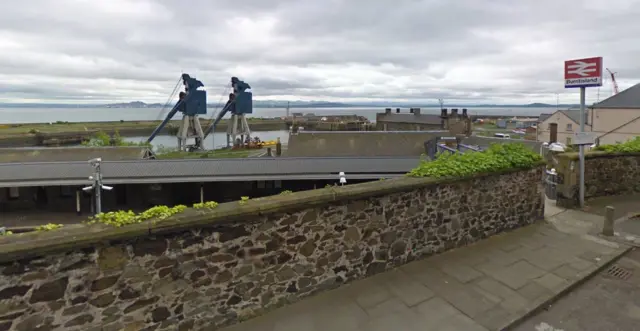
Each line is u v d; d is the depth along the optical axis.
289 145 30.03
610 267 5.93
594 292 5.16
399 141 29.33
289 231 4.64
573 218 8.22
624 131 33.66
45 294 3.34
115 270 3.64
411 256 5.91
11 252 3.12
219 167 23.25
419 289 5.11
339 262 5.12
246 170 23.06
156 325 3.89
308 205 4.71
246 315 4.43
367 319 4.44
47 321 3.37
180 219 3.87
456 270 5.68
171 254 3.91
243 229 4.31
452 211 6.37
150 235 3.76
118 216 3.74
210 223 4.06
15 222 20.97
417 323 4.36
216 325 4.24
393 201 5.58
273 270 4.57
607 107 35.03
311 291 4.91
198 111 59.81
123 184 22.88
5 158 25.77
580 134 8.68
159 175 22.36
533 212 7.85
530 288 5.14
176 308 3.99
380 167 23.33
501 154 7.31
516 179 7.40
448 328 4.26
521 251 6.39
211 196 23.48
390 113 58.72
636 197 9.90
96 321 3.59
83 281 3.50
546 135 49.62
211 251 4.14
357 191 5.13
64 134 84.06
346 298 4.90
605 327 4.34
